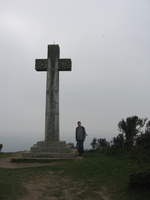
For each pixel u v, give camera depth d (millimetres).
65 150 12977
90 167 9602
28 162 11906
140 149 11578
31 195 6547
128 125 14414
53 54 14711
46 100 14281
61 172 9227
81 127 14008
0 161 12469
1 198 5867
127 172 8523
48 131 14016
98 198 6379
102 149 15414
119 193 6496
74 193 6832
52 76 14469
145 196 5836
